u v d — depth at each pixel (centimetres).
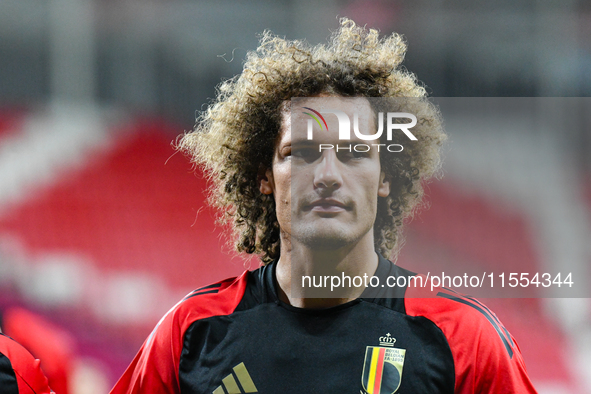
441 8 1255
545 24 1231
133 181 1384
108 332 1145
